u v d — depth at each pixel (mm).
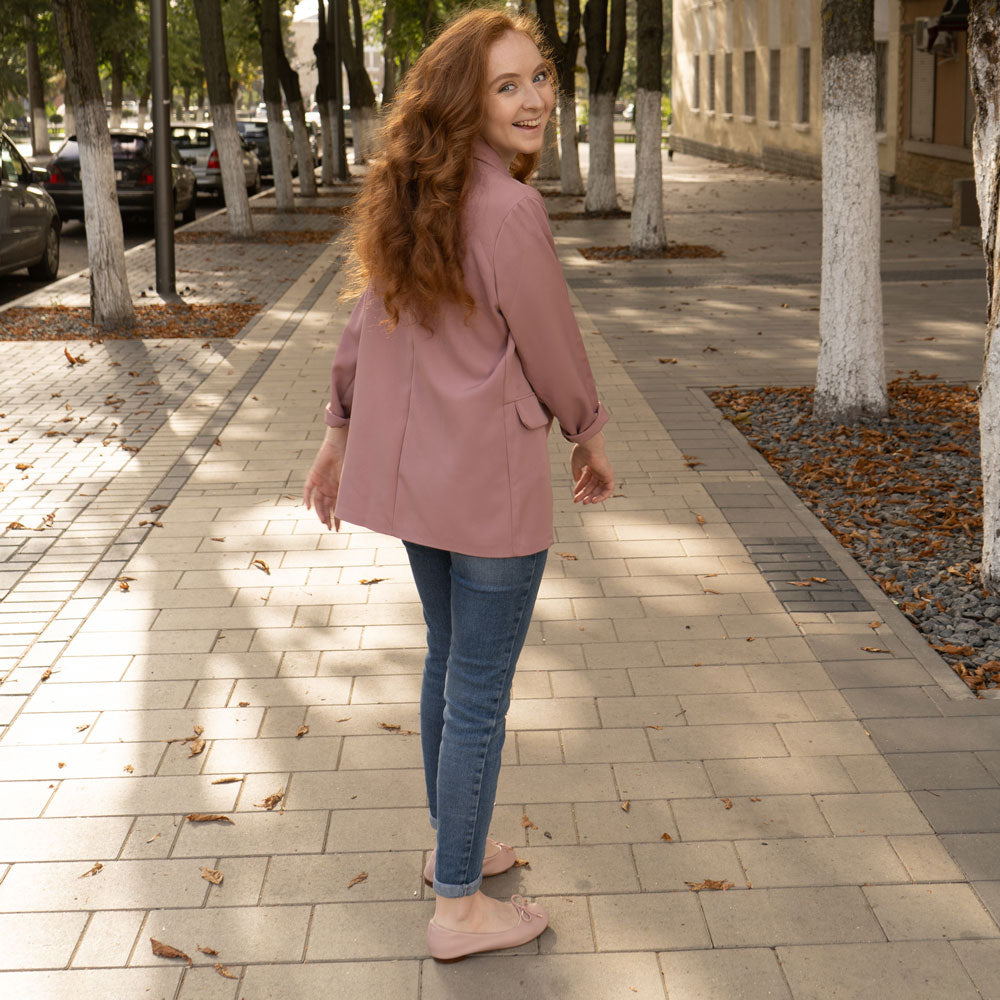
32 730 3875
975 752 3686
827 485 6422
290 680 4207
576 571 5184
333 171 31875
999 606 4742
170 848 3250
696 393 8539
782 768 3611
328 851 3234
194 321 11750
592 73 21047
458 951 2797
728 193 27297
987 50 4715
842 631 4559
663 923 2936
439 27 2770
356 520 2658
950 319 11211
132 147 21172
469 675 2680
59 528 5793
